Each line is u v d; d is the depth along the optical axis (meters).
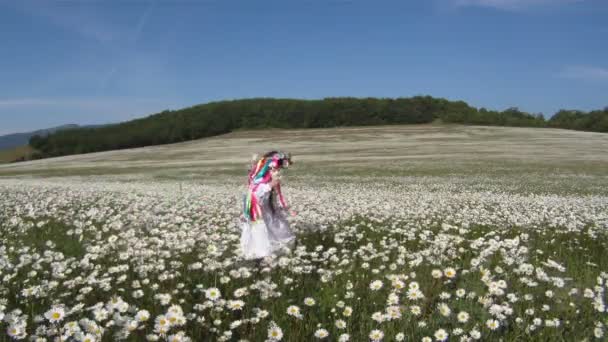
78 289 4.88
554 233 8.71
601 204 13.71
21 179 30.86
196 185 22.80
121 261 5.97
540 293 4.89
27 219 9.66
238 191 17.98
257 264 6.24
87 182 25.66
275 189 6.94
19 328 3.40
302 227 8.64
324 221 9.41
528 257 6.47
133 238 6.84
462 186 21.55
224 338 3.54
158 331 3.52
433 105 100.62
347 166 34.59
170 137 88.31
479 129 79.12
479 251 6.91
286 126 97.62
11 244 6.96
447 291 4.95
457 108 100.81
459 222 9.85
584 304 4.57
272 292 4.45
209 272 5.47
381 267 5.57
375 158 41.59
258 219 6.66
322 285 5.16
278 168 6.99
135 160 51.84
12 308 4.21
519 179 25.00
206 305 4.04
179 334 3.41
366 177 26.77
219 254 5.66
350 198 14.49
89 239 7.43
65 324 3.53
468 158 39.72
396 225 9.38
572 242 7.99
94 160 54.88
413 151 48.31
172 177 30.09
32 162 58.84
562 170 29.97
